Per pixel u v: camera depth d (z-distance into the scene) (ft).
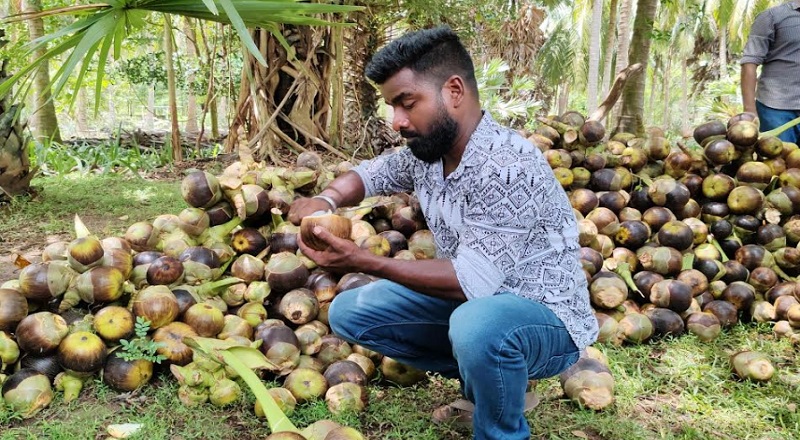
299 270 9.49
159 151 29.66
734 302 11.68
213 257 9.56
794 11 15.65
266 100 26.89
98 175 24.39
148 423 7.57
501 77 35.50
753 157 13.24
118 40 10.89
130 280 9.14
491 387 6.35
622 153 12.73
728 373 9.80
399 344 7.89
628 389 9.14
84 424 7.57
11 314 8.06
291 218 7.68
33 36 28.12
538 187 6.22
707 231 12.41
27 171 19.30
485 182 6.17
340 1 27.43
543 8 66.85
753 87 16.37
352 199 7.97
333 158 27.40
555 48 76.18
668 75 101.04
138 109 95.20
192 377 7.89
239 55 34.42
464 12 34.37
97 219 17.40
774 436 8.17
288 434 5.76
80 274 8.53
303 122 27.84
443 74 6.05
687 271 11.68
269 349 8.70
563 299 6.62
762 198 12.34
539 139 12.79
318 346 9.06
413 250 11.03
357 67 31.81
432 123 6.15
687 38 85.51
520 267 6.48
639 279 11.52
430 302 7.53
